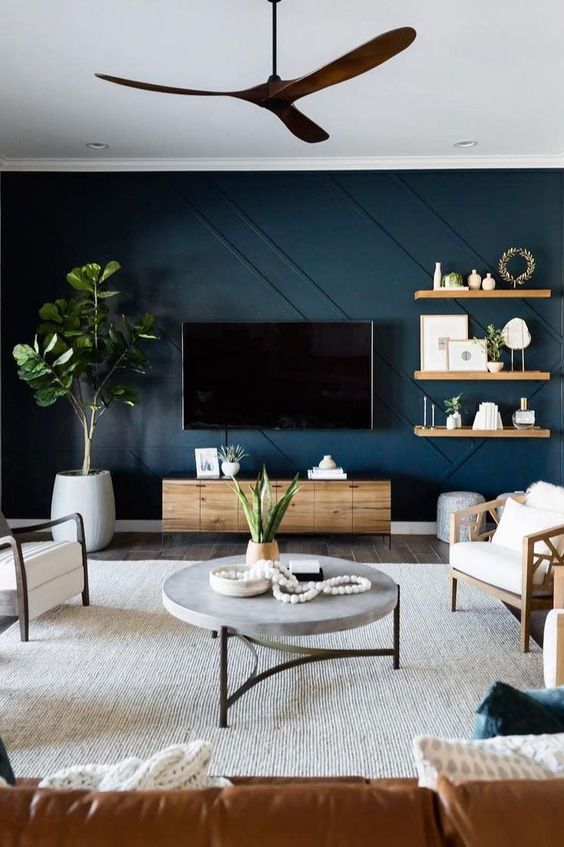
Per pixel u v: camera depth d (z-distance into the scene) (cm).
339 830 84
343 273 593
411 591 435
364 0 330
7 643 348
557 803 85
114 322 596
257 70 407
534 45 377
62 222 593
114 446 600
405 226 590
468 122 495
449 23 353
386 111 473
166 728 265
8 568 348
